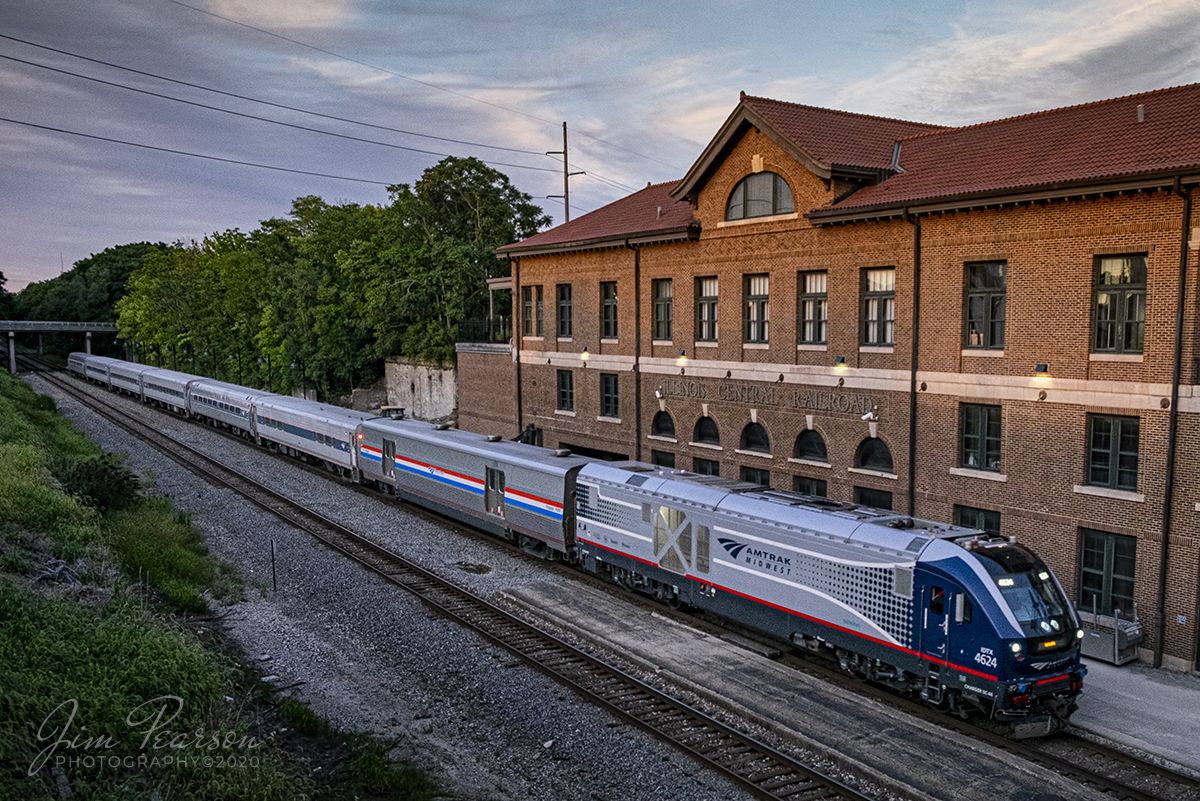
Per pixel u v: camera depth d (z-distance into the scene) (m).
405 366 51.56
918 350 20.58
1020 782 11.69
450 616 18.59
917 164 22.36
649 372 28.70
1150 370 16.45
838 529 15.39
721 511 17.75
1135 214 16.47
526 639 17.45
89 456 35.91
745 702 14.30
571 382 33.03
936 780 11.72
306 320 56.94
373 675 15.57
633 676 15.71
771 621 16.72
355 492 32.62
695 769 12.29
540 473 23.27
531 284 34.41
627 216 31.75
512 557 24.02
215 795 10.12
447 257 46.41
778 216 23.75
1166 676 15.97
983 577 13.12
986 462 19.61
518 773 12.20
